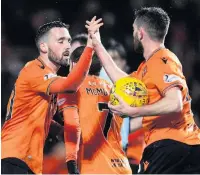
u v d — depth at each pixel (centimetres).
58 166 1800
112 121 1390
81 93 1390
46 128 1363
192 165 1252
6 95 2692
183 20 3188
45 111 1343
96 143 1370
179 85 1198
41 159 1327
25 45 3112
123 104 1180
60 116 1530
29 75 1338
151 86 1232
